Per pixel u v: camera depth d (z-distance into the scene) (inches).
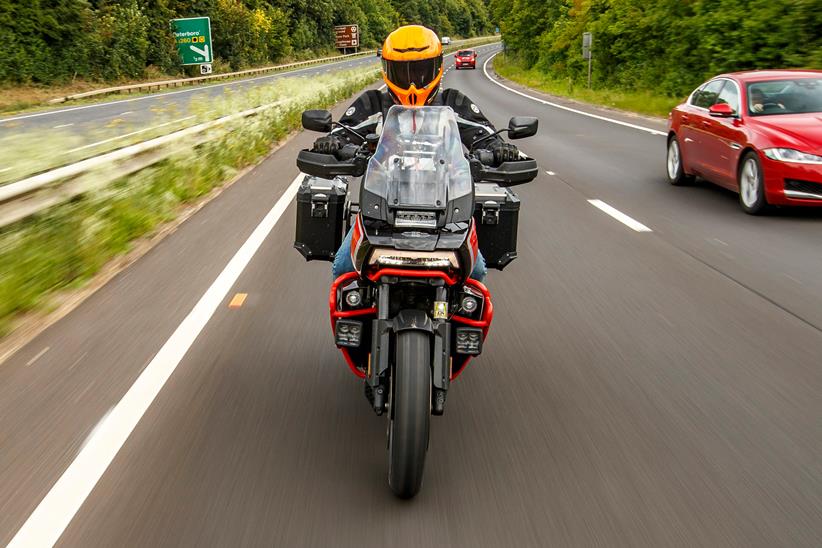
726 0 1061.1
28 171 284.5
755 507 130.0
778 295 250.4
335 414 168.2
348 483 139.4
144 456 149.4
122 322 229.5
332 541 121.3
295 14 4658.0
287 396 177.3
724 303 243.3
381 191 143.0
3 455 150.5
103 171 320.8
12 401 175.5
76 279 269.6
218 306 243.6
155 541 121.3
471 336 147.4
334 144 166.2
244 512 129.5
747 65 1041.5
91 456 149.3
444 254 137.0
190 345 209.8
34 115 1328.7
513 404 173.5
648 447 152.3
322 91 1184.8
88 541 121.6
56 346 210.4
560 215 386.9
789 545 119.3
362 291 148.3
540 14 2792.8
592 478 140.6
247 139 607.5
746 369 191.6
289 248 317.1
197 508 130.7
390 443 131.2
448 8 7475.4
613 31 1573.6
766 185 363.9
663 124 879.1
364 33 5718.5
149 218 356.5
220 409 170.4
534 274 279.7
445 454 150.8
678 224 361.4
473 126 179.3
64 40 2165.4
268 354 203.5
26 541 122.0
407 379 129.0
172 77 2674.7
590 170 545.6
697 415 166.4
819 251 305.3
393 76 171.2
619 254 307.1
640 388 181.2
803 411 167.9
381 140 152.6
